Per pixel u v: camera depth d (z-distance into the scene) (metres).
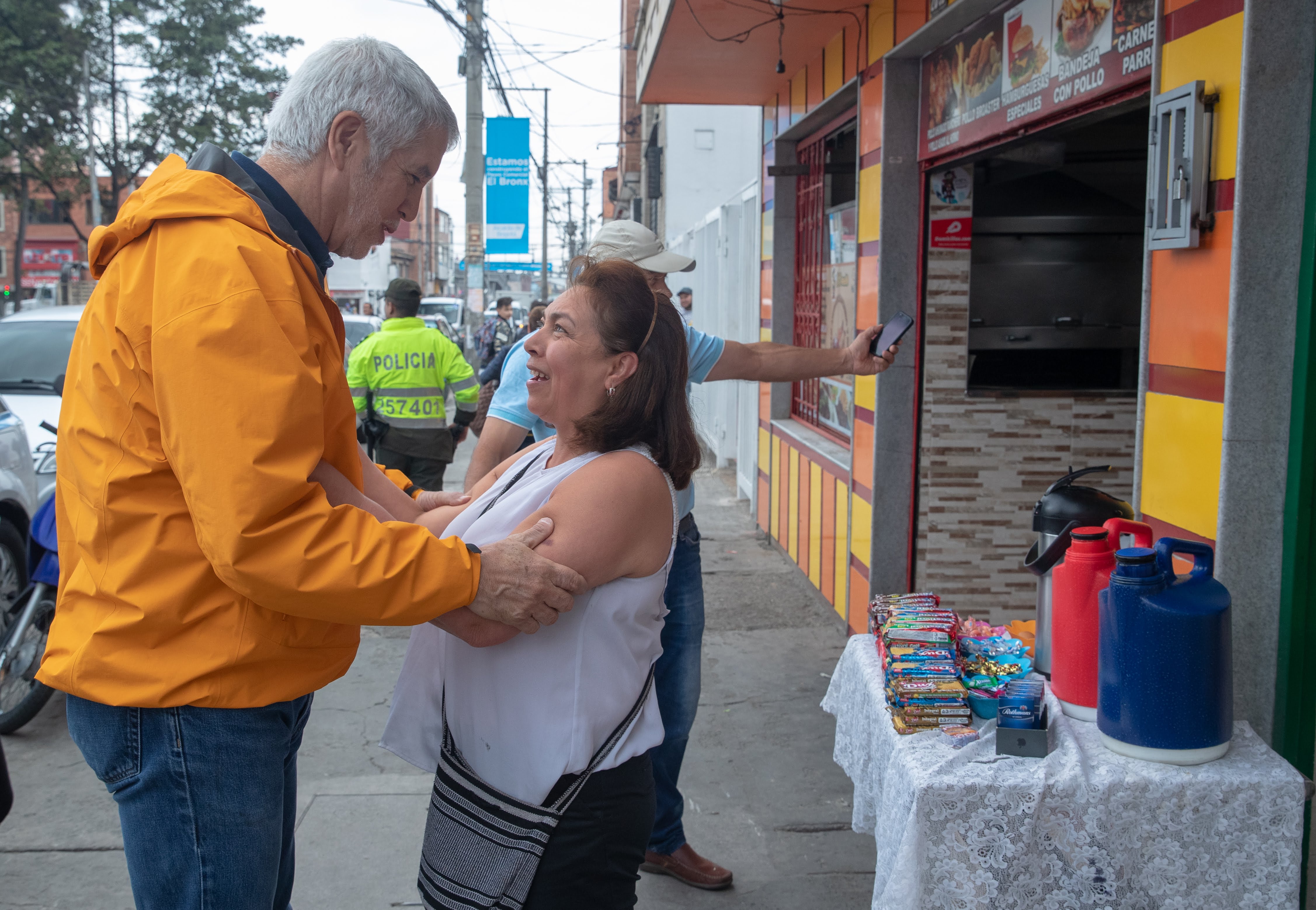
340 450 1.69
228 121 25.98
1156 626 1.80
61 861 2.99
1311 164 1.98
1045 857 1.82
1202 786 1.78
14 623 3.93
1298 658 2.07
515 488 1.71
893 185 4.26
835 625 5.22
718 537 7.21
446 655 1.68
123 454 1.46
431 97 1.67
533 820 1.58
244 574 1.37
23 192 26.08
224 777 1.54
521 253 16.42
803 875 2.92
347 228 1.68
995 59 3.45
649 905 2.77
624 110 24.84
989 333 4.62
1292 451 2.04
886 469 4.39
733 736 3.87
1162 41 2.31
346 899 2.79
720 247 9.23
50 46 23.05
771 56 5.41
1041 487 4.40
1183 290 2.24
